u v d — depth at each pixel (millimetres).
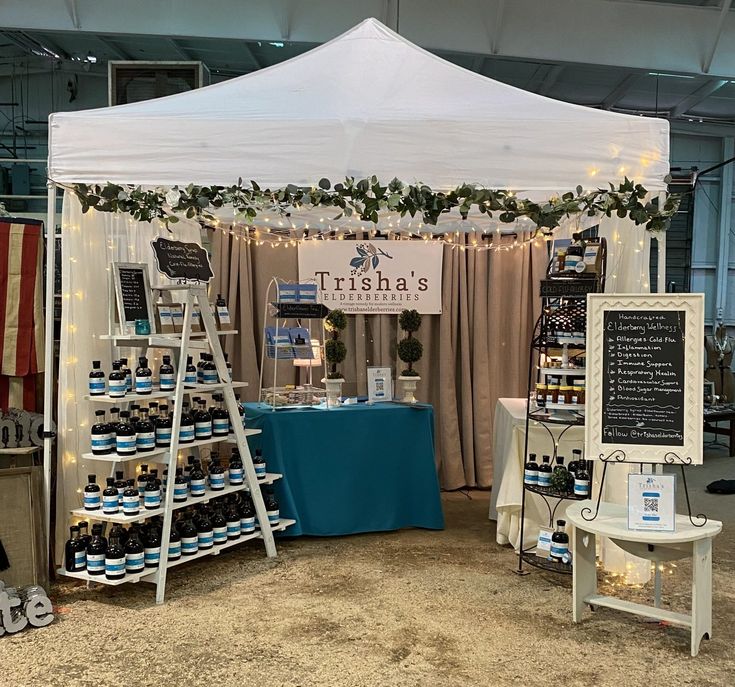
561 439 4230
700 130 9516
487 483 6160
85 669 2904
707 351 8562
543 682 2812
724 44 6457
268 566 4148
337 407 4805
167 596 3676
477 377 6148
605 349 3264
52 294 3641
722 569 4137
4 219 3852
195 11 6223
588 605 3549
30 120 10125
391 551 4430
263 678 2834
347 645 3121
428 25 6266
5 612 3205
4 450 3754
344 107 3521
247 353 5816
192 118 3473
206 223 5438
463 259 6109
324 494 4676
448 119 3432
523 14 6309
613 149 3420
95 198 3672
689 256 9984
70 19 6207
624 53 6398
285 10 6227
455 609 3520
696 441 3139
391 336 6059
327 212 5605
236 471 4285
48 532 3639
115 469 4055
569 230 5418
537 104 3586
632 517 3107
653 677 2859
